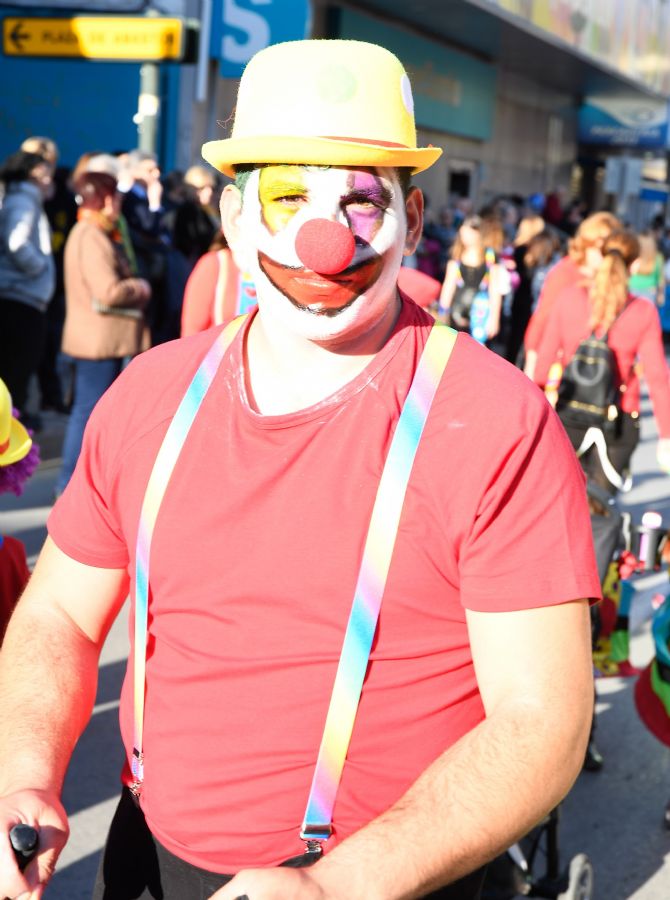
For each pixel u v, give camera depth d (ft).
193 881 4.63
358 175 4.38
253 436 4.59
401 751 4.42
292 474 4.48
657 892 10.68
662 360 16.31
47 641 4.95
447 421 4.39
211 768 4.53
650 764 13.24
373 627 4.33
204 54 36.68
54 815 4.35
